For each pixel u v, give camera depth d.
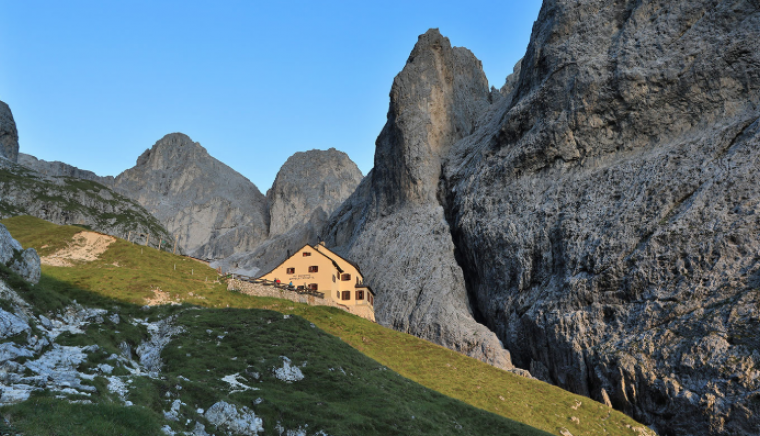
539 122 102.88
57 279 62.06
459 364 68.75
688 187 78.50
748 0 88.31
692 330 64.69
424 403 47.31
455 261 108.38
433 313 97.12
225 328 51.84
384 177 133.62
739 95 84.31
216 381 39.31
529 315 84.94
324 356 49.03
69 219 179.88
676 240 73.44
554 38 107.88
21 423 23.33
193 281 72.81
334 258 96.31
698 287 68.25
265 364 43.94
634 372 65.88
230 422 33.09
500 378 66.75
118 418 26.92
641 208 81.06
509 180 103.62
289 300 77.69
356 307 87.19
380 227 125.12
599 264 79.44
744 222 69.44
